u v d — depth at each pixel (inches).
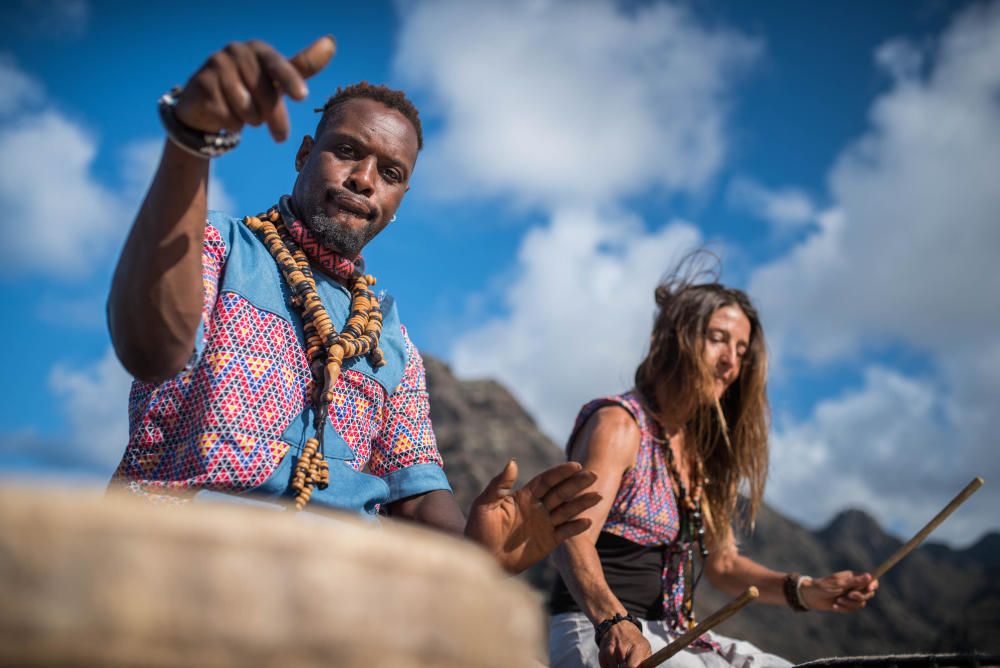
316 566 27.9
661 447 146.9
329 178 105.2
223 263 97.4
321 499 93.2
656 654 94.5
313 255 104.7
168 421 91.0
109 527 25.7
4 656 24.6
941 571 979.9
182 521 26.7
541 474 73.9
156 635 25.8
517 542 73.7
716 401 151.9
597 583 125.1
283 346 96.2
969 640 719.7
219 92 62.3
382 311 111.1
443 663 30.3
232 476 89.0
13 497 24.9
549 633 139.9
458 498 666.2
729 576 168.7
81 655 25.2
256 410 91.8
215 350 92.0
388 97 111.3
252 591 26.9
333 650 27.7
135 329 74.0
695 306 153.4
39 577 24.9
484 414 791.7
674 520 144.3
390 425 110.6
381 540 29.6
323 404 94.8
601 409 146.4
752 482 163.3
